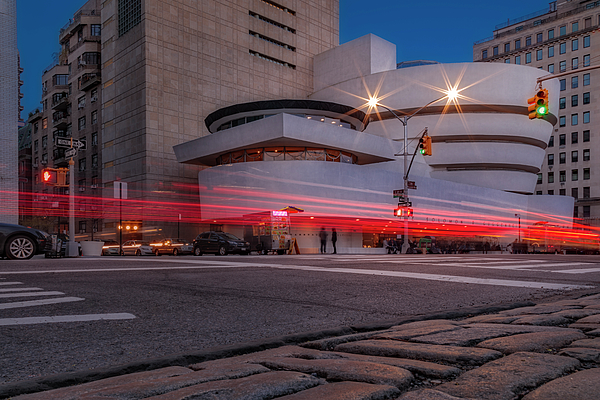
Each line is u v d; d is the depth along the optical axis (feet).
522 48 277.64
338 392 5.34
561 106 260.42
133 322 12.75
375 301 17.28
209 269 31.42
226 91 170.71
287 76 194.59
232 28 175.52
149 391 5.73
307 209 113.70
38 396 5.66
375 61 187.52
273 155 117.29
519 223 183.93
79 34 199.31
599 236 214.48
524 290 20.79
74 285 21.29
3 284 21.58
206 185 127.95
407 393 5.29
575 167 252.21
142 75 151.53
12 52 86.94
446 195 147.84
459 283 23.17
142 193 148.25
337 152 122.62
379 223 132.57
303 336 10.31
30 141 260.21
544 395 4.95
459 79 169.68
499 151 179.93
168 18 157.17
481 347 8.09
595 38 247.50
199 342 10.44
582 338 8.67
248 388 5.59
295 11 201.57
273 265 36.17
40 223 189.37
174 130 154.92
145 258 52.54
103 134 169.78
